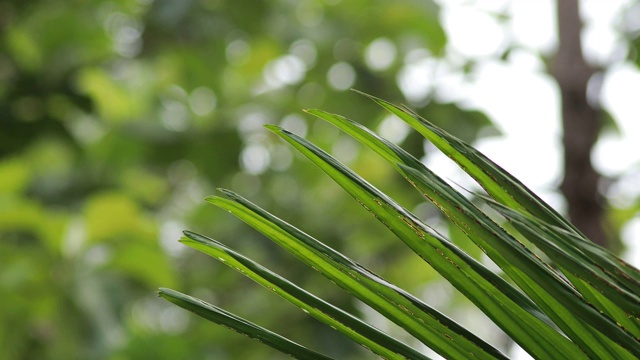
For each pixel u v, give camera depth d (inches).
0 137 239.9
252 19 286.4
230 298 259.9
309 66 306.7
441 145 32.1
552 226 28.1
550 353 33.2
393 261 263.4
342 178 33.3
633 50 137.8
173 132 288.5
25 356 198.8
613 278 27.6
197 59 296.4
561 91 110.5
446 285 267.1
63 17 251.4
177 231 274.5
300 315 234.4
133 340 209.5
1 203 196.1
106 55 262.4
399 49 293.6
